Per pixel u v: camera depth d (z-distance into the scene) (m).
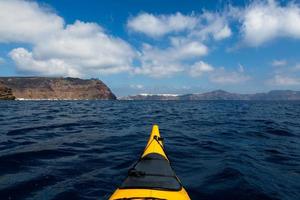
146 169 6.76
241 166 10.16
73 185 8.09
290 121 27.56
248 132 19.17
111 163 10.52
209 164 10.51
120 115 34.12
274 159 11.62
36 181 8.38
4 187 7.89
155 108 56.28
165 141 15.39
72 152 12.23
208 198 7.33
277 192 7.83
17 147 12.97
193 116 33.41
